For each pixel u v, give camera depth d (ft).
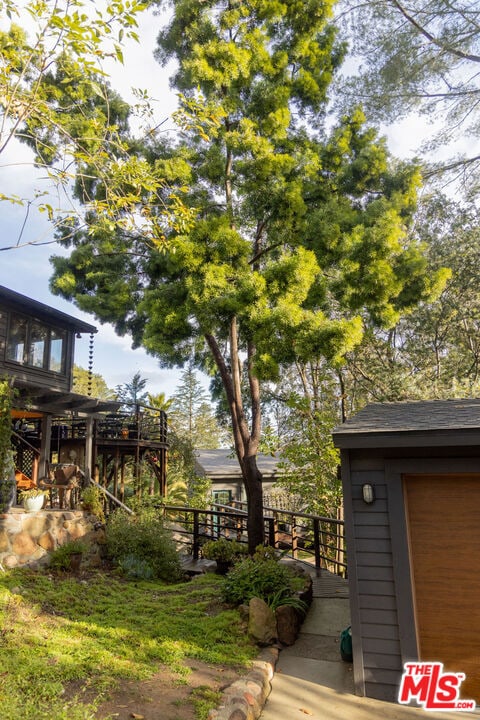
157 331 33.37
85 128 23.94
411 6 36.09
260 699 15.33
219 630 20.07
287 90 35.60
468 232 53.31
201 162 36.68
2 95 15.56
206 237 31.50
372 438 17.03
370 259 33.19
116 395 97.66
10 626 17.67
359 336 30.68
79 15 14.19
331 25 40.04
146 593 25.44
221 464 66.28
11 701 11.95
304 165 35.70
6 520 25.48
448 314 54.65
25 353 38.32
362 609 17.06
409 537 17.43
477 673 16.06
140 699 13.89
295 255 31.96
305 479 41.93
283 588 22.99
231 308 30.09
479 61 36.58
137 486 49.14
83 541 29.32
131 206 18.93
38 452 42.75
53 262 40.93
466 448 16.96
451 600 16.74
